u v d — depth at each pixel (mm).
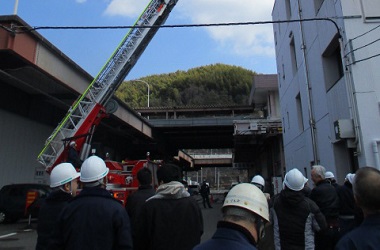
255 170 40625
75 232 2721
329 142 10508
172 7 13492
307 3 12500
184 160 53500
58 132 12711
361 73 8352
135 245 3344
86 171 2961
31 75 15195
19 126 17406
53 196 3482
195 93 141125
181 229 3256
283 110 18719
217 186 98625
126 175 12203
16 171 16969
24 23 12242
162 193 3385
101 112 13633
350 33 8586
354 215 4910
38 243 3367
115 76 13289
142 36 13117
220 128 33094
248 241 1699
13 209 13359
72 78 16250
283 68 18156
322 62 10836
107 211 2799
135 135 30297
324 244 4723
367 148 7961
